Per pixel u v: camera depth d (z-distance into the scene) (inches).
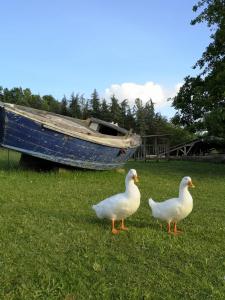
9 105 580.4
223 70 832.9
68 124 705.0
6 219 340.5
